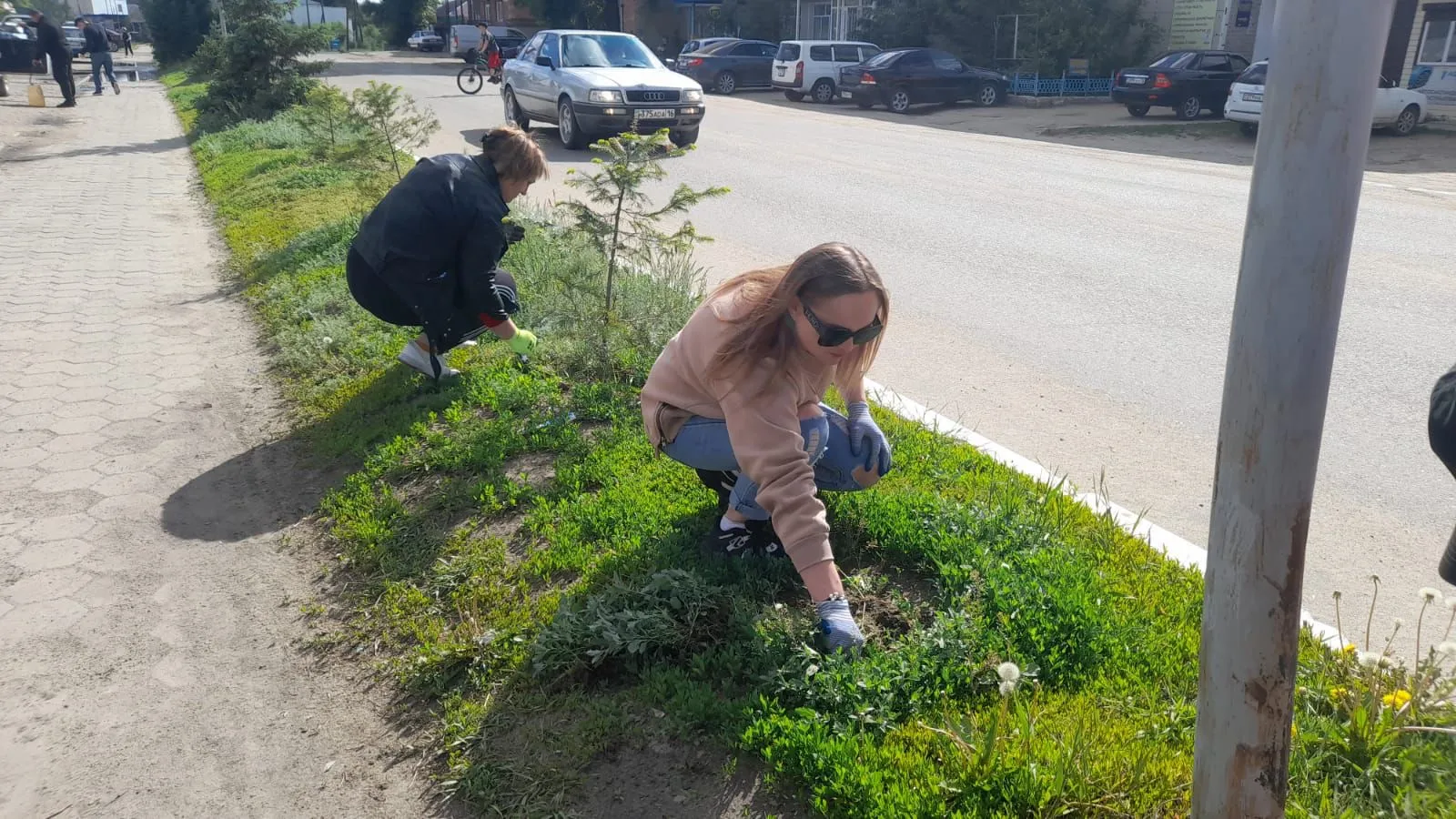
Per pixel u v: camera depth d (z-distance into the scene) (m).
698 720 2.70
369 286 4.96
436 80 32.44
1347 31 1.49
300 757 2.79
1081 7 27.95
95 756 2.81
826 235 9.37
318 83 17.89
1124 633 2.93
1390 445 4.70
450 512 3.93
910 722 2.65
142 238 9.39
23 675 3.15
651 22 46.22
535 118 17.11
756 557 3.35
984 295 7.36
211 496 4.29
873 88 25.00
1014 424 5.00
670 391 3.27
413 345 5.11
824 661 2.79
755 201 11.09
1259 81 18.20
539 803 2.50
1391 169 14.72
